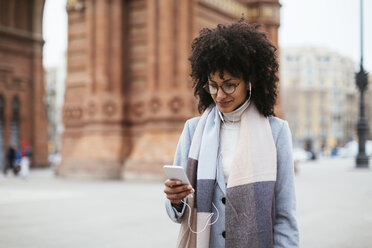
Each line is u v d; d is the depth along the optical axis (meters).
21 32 32.84
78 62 25.00
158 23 21.77
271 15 27.77
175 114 21.19
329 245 7.88
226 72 2.71
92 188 18.03
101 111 23.20
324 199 14.37
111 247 7.82
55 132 110.38
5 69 31.67
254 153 2.71
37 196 15.34
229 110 2.82
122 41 23.64
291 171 2.80
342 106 136.88
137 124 23.17
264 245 2.59
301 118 130.00
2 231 9.28
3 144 31.84
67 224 10.09
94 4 23.83
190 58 2.94
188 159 2.93
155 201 13.88
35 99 33.84
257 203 2.63
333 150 74.12
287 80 138.12
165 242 8.22
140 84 23.25
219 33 2.77
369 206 12.74
